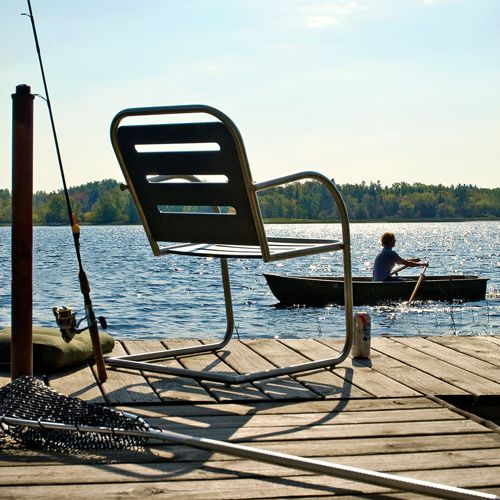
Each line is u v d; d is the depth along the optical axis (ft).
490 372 14.88
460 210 507.30
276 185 13.30
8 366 14.75
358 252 175.22
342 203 14.67
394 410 12.19
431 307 50.01
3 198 440.04
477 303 51.55
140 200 14.19
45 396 10.69
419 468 9.60
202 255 13.87
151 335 45.50
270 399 12.76
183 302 63.52
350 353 16.42
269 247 14.51
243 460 9.81
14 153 12.14
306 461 8.80
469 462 9.82
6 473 9.30
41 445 10.28
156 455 9.97
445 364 15.57
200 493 8.73
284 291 51.47
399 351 16.90
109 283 83.46
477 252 157.48
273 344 17.57
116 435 10.09
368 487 8.95
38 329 15.88
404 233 320.50
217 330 46.96
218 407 12.37
